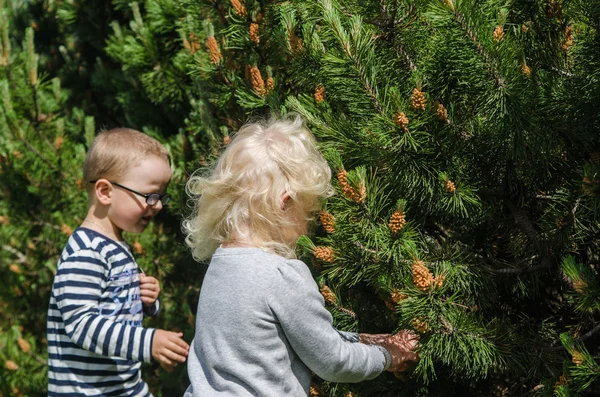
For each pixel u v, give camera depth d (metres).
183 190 3.47
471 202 2.08
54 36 5.37
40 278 4.46
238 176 1.77
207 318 1.72
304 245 2.11
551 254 2.22
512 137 2.01
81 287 2.11
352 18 2.11
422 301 1.90
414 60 2.25
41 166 4.07
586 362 1.83
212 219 1.81
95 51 5.09
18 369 4.24
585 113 2.04
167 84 3.98
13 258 4.49
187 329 3.84
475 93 2.07
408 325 1.99
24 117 4.24
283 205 1.76
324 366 1.72
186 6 3.26
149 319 3.96
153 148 2.32
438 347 1.98
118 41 4.33
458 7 1.91
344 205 2.10
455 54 1.98
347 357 1.76
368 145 2.12
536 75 2.07
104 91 4.92
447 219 2.38
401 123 1.99
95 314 2.10
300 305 1.68
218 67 2.69
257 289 1.67
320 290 2.26
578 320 2.32
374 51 2.22
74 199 4.08
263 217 1.75
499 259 2.34
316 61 2.33
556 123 2.06
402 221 2.00
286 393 1.68
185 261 4.02
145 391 2.31
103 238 2.22
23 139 4.07
